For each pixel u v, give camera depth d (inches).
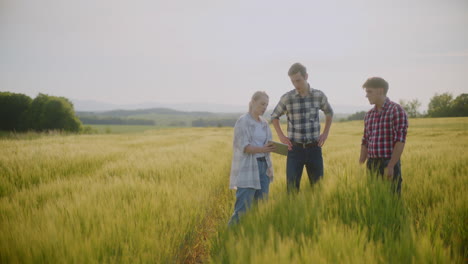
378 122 148.9
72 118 2628.0
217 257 89.9
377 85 145.0
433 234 100.9
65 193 184.1
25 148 421.7
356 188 127.0
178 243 126.1
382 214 109.6
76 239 101.3
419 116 3403.1
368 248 79.5
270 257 71.4
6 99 2564.0
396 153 138.3
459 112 3208.7
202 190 199.9
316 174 170.2
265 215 109.1
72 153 363.3
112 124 6274.6
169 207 148.1
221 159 399.9
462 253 98.4
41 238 101.1
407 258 78.2
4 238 99.3
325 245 80.7
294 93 167.5
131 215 130.3
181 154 402.6
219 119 6501.0
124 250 101.8
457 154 280.4
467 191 147.3
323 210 112.0
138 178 215.6
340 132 1685.5
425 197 162.6
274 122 179.9
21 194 179.2
